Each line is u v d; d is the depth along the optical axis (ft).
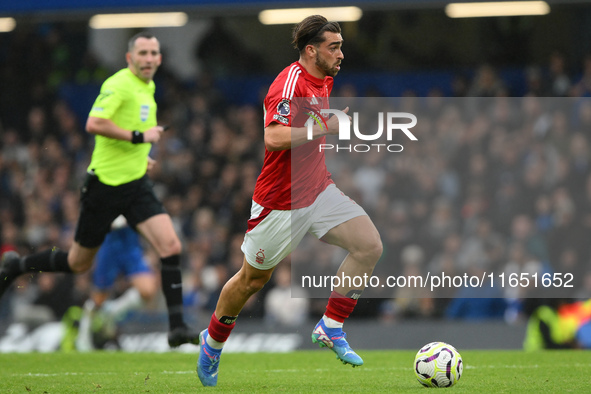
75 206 148.87
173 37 172.45
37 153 164.14
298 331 98.58
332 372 62.54
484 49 158.61
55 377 59.57
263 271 49.85
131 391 49.62
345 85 160.76
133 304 100.37
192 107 163.32
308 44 49.65
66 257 74.90
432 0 127.03
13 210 156.56
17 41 174.60
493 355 76.23
